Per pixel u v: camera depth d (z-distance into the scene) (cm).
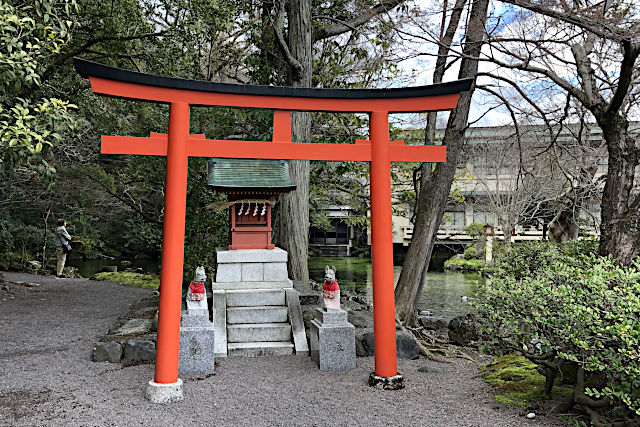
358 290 1614
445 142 828
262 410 434
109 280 1394
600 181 1002
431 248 839
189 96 481
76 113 1102
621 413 354
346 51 1144
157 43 962
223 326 642
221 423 403
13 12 551
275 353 630
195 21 891
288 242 1002
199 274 577
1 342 650
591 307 373
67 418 407
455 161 821
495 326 466
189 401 454
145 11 1012
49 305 939
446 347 726
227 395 473
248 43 1193
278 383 513
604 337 342
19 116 511
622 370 317
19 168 1255
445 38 778
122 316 758
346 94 511
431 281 1845
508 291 456
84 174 1448
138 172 1380
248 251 724
